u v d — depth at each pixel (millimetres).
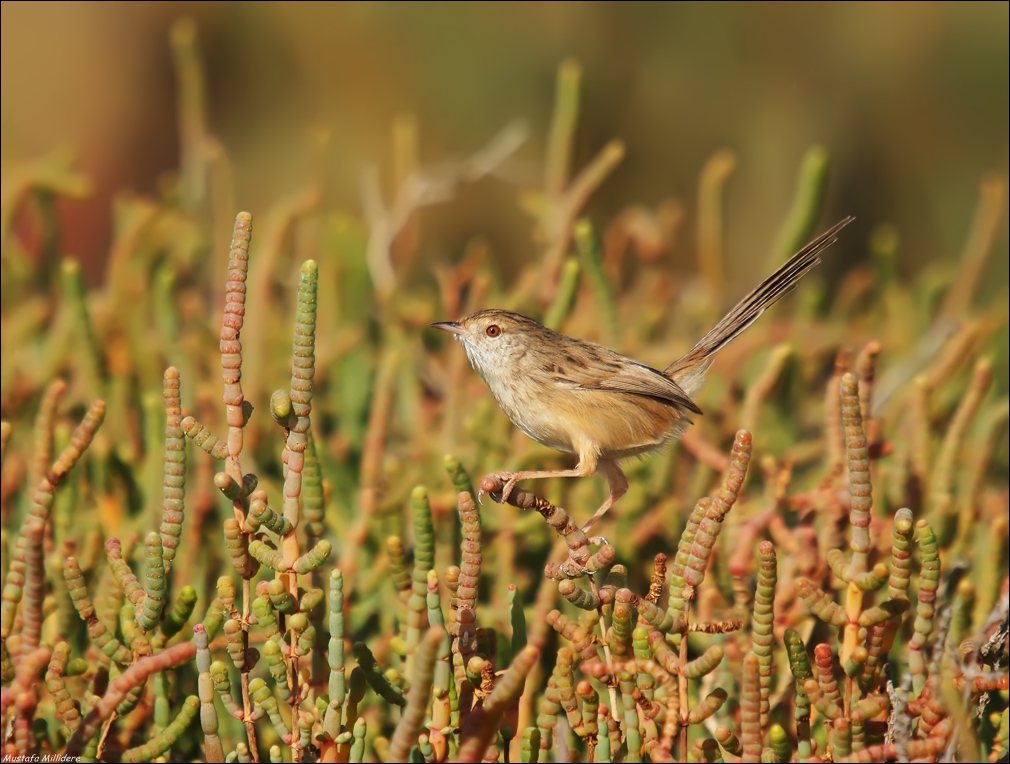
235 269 5566
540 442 9633
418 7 21875
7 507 9188
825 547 7480
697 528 5750
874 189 22234
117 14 22016
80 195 13047
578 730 5879
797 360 11141
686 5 22094
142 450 10617
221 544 8570
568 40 22078
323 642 6207
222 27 22141
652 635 5809
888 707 5973
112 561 6020
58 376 11117
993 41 21469
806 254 10250
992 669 6168
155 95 22312
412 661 6148
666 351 11844
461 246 20891
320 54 21875
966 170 21734
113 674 6293
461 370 10789
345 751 5922
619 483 9297
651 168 22266
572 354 9398
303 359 5609
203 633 5617
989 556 7285
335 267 12234
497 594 8328
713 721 6703
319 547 5602
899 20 21719
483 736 5488
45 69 21625
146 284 12734
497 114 21891
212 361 10992
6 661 5680
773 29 22031
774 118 21938
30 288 13188
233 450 5688
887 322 13789
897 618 5957
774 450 10867
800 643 5809
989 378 8172
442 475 9828
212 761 5844
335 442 10742
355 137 21438
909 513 5703
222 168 13164
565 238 12258
